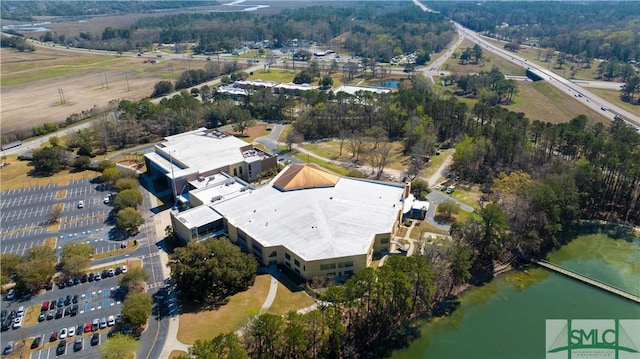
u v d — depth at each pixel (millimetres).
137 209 195250
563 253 164750
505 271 154875
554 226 161875
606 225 181250
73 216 190875
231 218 168375
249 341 114000
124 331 125250
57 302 137750
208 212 172875
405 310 124688
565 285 148250
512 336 126812
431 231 174625
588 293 144375
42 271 143625
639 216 184500
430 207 193500
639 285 147000
